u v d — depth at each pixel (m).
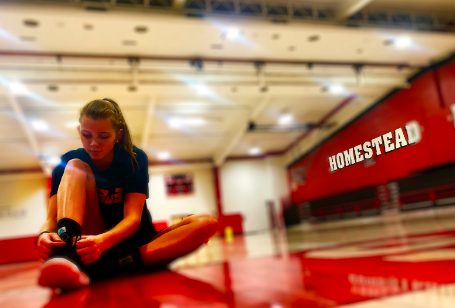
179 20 7.70
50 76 9.23
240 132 15.41
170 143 17.27
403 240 2.98
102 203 1.44
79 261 1.18
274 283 1.05
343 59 10.70
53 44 8.00
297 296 0.79
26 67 8.73
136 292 1.07
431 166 11.72
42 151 15.73
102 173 1.39
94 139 1.19
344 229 8.88
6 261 14.84
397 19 9.97
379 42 9.78
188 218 1.54
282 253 3.09
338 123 16.00
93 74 9.49
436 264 1.20
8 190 17.81
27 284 3.12
